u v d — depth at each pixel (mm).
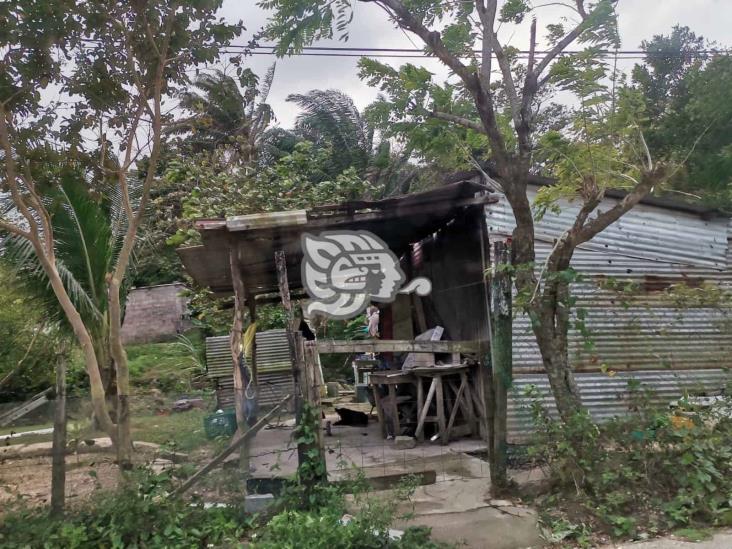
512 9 7043
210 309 14141
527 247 6266
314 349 6016
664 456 5637
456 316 9023
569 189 6871
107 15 6613
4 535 4719
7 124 6695
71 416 5266
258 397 6215
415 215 7527
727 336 8117
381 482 6398
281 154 21484
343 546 4543
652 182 5996
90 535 4805
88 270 8539
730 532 5082
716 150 10477
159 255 14508
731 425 5996
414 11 6910
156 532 4871
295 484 5340
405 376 8508
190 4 6793
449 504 5820
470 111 7332
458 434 8383
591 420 5832
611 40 6449
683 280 8961
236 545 4633
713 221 9164
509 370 6090
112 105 7086
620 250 8789
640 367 7926
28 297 9062
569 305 6082
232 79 7926
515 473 6426
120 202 10062
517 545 4953
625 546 4910
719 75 10352
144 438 5480
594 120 6484
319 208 6758
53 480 5059
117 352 6430
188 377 16453
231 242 7031
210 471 5309
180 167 12625
